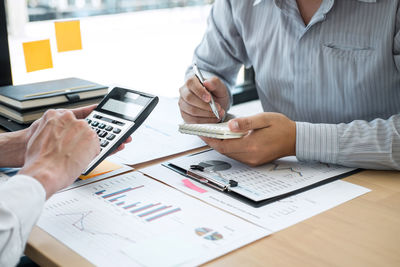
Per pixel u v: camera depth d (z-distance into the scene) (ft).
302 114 3.51
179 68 6.46
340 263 1.64
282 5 3.25
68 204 2.12
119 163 2.65
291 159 2.75
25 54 3.72
